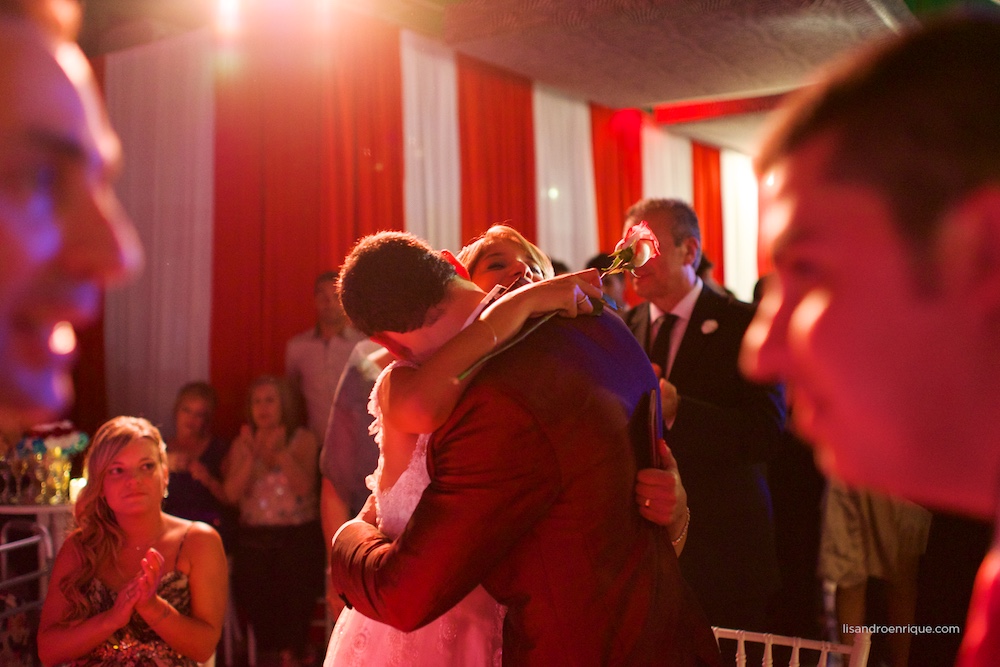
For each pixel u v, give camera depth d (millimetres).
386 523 1437
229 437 5098
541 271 1857
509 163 6109
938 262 379
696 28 5047
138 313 5477
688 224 2730
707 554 2453
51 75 394
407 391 1279
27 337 394
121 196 5582
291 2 5152
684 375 2664
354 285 1391
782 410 2574
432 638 1467
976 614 455
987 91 383
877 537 3318
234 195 5188
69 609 2240
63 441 4141
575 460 1262
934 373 384
